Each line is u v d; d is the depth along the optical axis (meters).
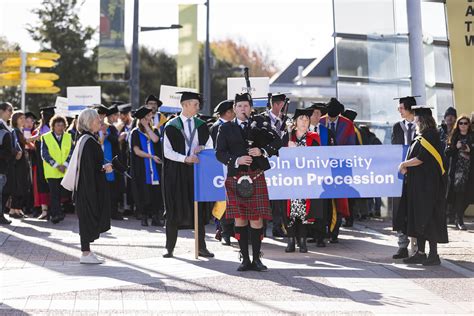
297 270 11.06
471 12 19.16
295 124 13.14
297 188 12.63
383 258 12.28
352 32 18.56
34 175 18.44
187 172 12.07
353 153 12.58
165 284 9.88
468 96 19.17
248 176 10.73
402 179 12.52
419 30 17.28
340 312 8.45
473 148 16.36
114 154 18.11
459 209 16.42
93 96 21.42
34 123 19.67
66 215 19.05
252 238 10.98
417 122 11.75
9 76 29.95
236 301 8.92
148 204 17.08
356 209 18.56
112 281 10.05
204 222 12.38
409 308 8.70
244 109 10.88
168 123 12.09
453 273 10.91
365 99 18.59
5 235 14.63
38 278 10.22
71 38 62.47
